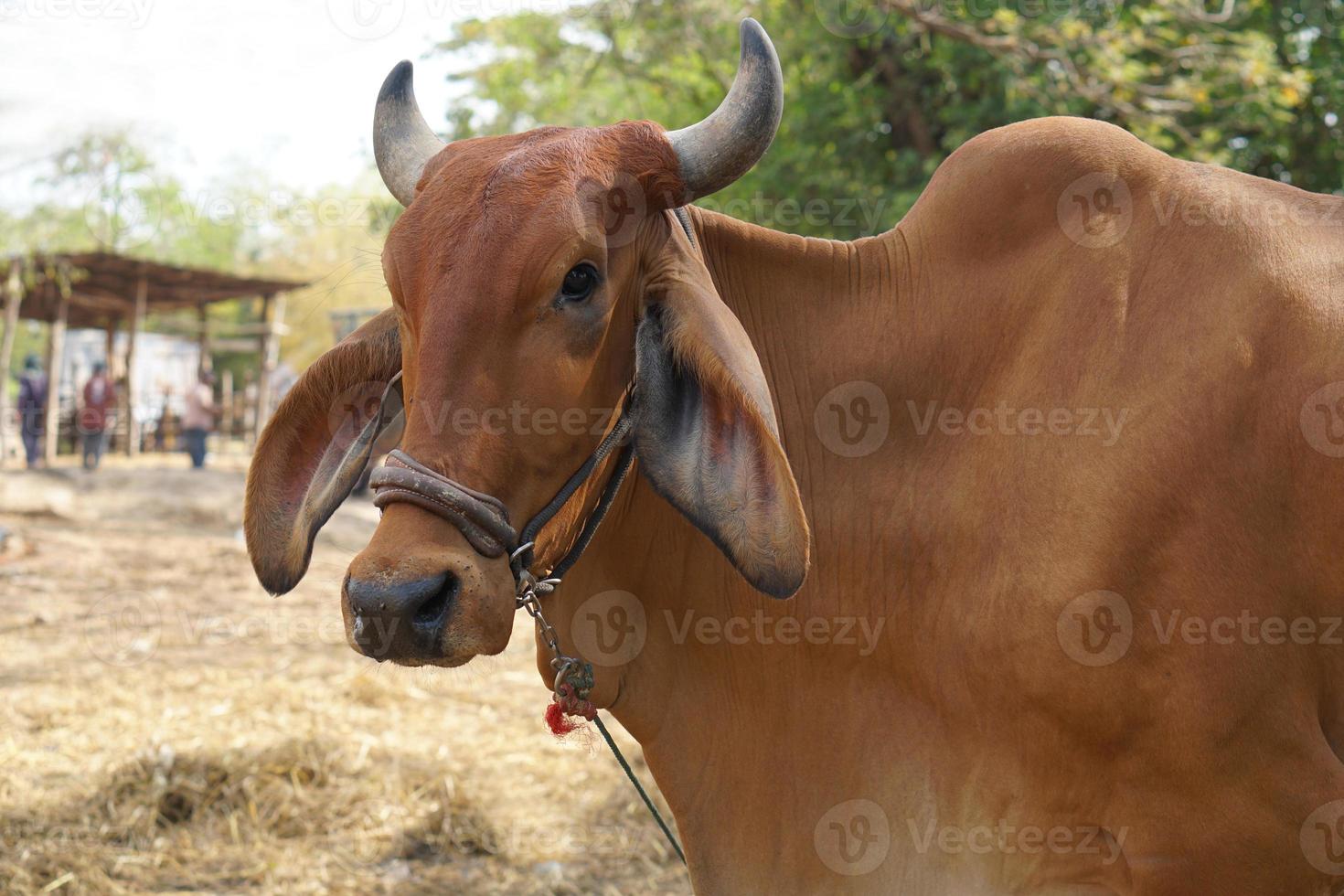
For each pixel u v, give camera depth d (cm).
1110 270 221
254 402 2253
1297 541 208
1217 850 207
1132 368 214
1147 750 209
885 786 234
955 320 238
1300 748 207
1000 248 236
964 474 229
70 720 541
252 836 425
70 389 2425
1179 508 206
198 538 1125
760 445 191
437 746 513
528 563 199
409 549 179
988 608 219
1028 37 893
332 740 499
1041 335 226
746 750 242
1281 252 215
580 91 1417
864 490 237
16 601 809
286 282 1953
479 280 186
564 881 397
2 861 394
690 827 246
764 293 248
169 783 453
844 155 1042
